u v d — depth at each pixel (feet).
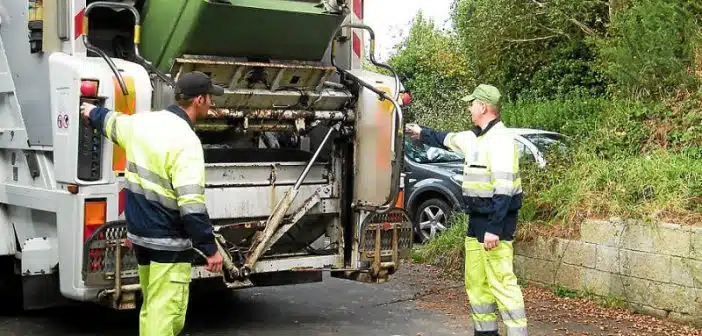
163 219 14.62
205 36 19.27
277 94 20.92
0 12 21.40
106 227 18.37
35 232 20.90
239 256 21.06
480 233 18.85
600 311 24.36
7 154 21.94
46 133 19.47
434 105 66.13
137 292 18.88
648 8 33.06
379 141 22.35
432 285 28.60
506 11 50.55
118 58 20.84
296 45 20.66
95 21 20.90
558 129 40.19
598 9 47.98
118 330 22.17
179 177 14.34
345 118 22.18
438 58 71.05
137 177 14.71
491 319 19.30
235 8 18.95
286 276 22.74
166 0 19.58
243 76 20.27
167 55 19.74
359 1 23.36
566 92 48.11
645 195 25.07
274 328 22.59
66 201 18.63
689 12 32.78
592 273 25.41
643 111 30.81
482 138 18.92
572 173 28.04
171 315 14.87
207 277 20.21
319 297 26.76
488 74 53.16
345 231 22.88
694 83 31.40
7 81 21.29
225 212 20.88
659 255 23.45
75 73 18.06
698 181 24.72
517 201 18.85
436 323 23.35
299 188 22.00
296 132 21.75
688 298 22.72
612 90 37.50
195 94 14.94
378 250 22.75
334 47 22.13
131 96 18.25
